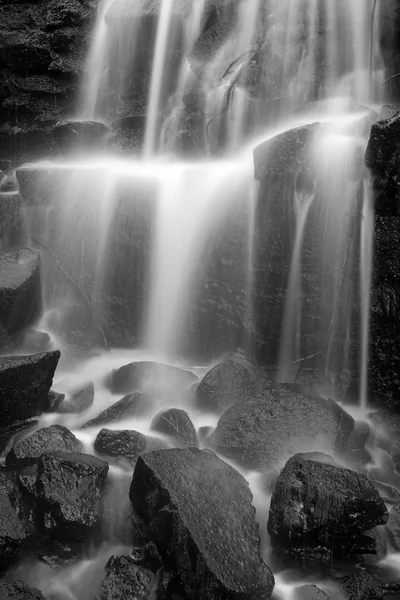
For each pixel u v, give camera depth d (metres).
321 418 7.81
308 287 9.70
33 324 9.98
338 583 6.18
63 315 10.52
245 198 10.07
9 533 6.15
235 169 10.84
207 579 5.64
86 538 6.46
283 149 9.58
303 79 13.05
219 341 10.25
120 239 10.64
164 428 7.78
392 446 8.28
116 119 14.23
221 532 6.01
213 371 8.72
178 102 13.67
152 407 8.56
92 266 10.79
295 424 7.73
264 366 10.04
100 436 7.45
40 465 6.66
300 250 9.68
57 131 13.33
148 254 10.55
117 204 10.66
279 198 9.71
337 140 9.59
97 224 10.73
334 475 6.51
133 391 8.95
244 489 6.57
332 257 9.52
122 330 10.77
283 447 7.52
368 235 9.16
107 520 6.67
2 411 7.88
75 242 10.83
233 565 5.76
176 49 13.95
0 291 8.98
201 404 8.59
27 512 6.54
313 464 6.65
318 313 9.69
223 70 13.11
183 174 10.92
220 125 12.88
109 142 13.42
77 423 8.38
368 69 12.82
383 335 9.13
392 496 7.45
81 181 10.93
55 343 10.17
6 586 5.82
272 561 6.47
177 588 5.90
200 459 6.78
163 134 13.41
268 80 12.89
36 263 9.73
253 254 9.98
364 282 9.23
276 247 9.81
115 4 14.50
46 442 7.21
